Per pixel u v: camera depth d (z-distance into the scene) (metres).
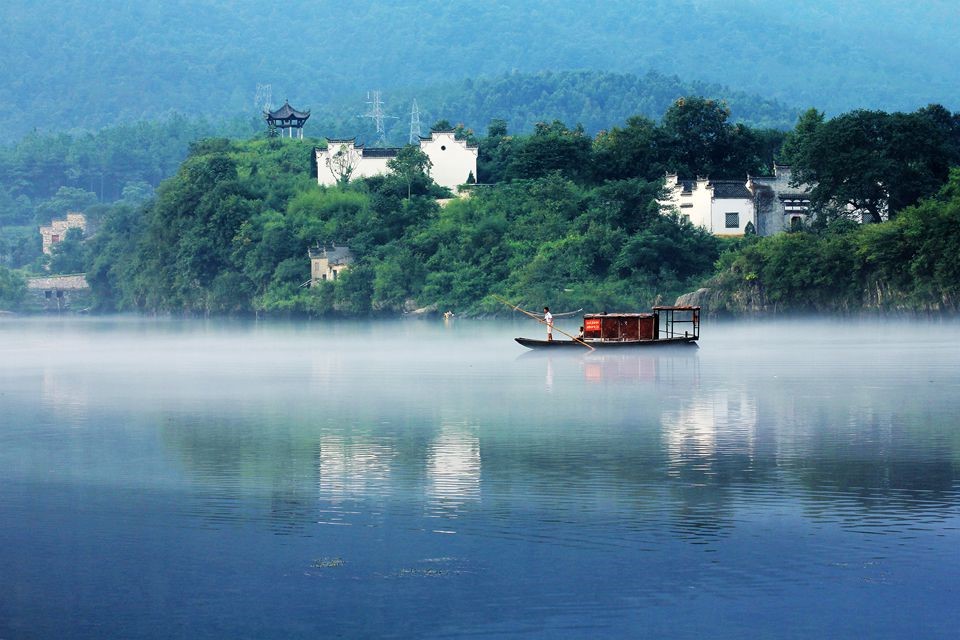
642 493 147.50
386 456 175.88
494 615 106.75
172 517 138.62
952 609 106.81
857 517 134.50
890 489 148.62
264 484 155.75
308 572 118.06
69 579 117.38
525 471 162.38
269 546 126.31
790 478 155.75
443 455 176.38
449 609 108.19
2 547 127.56
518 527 132.00
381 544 126.44
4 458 178.12
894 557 120.00
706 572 116.38
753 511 137.75
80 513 141.12
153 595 112.56
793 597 109.94
